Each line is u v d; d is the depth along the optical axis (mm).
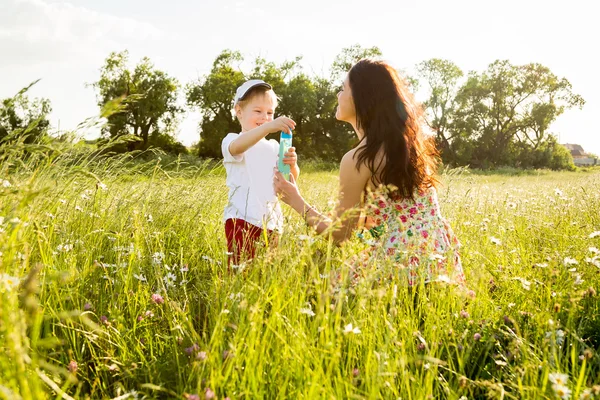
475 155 63688
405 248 2709
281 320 1805
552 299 2469
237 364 1686
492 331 2232
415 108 3004
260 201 3541
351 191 2910
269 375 1762
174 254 3309
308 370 1639
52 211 2963
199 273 3096
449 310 2357
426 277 2605
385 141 2816
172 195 4152
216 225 3908
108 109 1427
